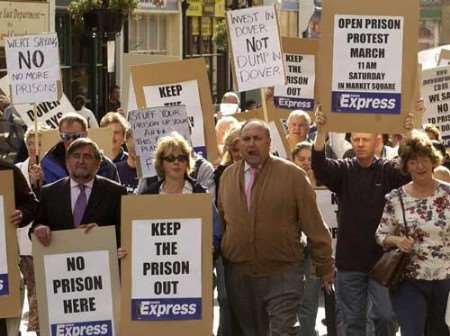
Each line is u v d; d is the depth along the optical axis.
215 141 15.09
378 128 12.81
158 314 11.73
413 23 12.67
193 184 12.35
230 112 23.00
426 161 11.94
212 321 11.73
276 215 12.25
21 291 12.88
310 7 58.34
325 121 12.86
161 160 12.28
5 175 11.87
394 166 12.92
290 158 16.61
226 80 52.06
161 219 11.69
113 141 16.84
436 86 17.89
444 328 12.17
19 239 14.52
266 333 12.75
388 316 12.87
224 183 12.56
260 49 16.41
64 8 40.12
